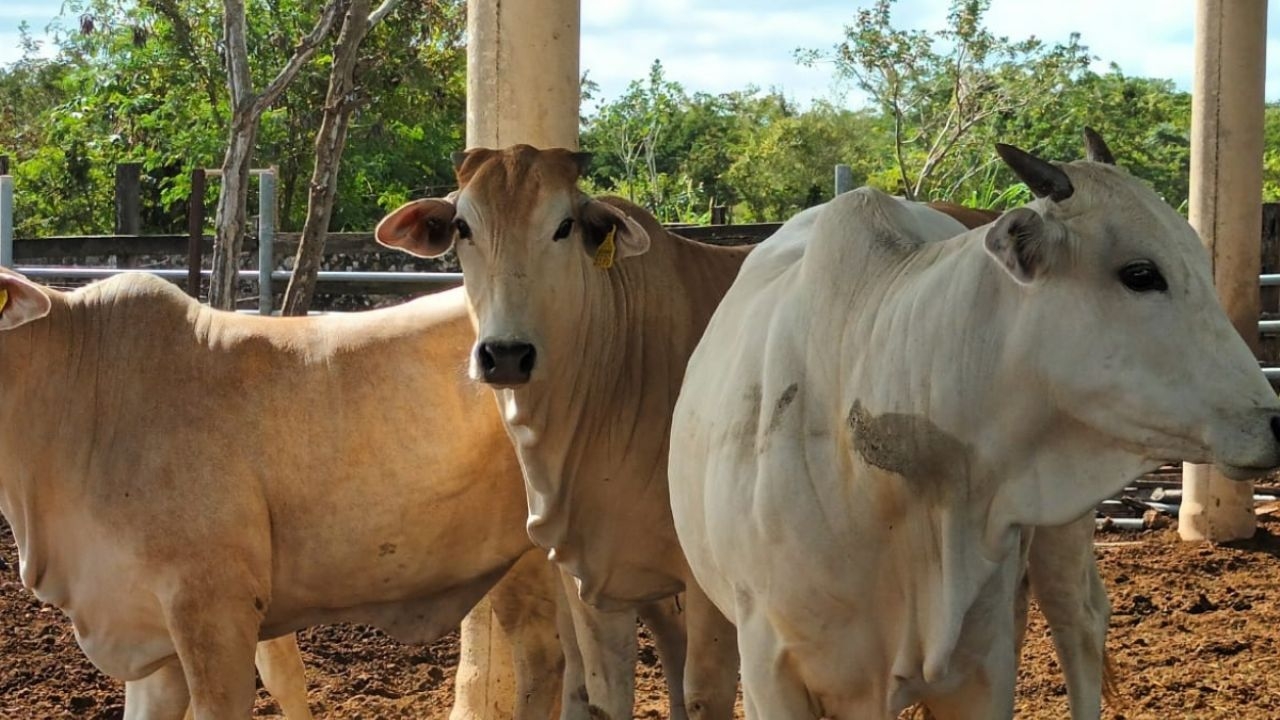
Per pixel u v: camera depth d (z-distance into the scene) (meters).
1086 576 4.21
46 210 20.03
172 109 18.92
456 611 4.86
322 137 8.28
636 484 4.33
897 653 3.11
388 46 15.18
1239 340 2.69
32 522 4.47
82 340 4.50
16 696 5.71
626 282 4.37
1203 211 7.99
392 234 4.39
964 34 22.72
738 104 39.69
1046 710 5.41
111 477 4.39
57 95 29.11
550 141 5.06
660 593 4.43
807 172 33.12
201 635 4.37
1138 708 5.39
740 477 3.30
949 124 22.48
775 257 3.77
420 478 4.58
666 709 5.55
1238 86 7.85
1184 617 6.53
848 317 3.13
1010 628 3.21
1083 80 26.80
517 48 5.02
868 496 3.04
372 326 4.68
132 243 10.91
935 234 3.52
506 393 4.22
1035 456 2.89
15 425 4.43
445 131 20.67
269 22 18.47
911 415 2.96
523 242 4.06
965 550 2.97
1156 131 28.70
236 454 4.46
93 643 4.53
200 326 4.61
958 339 2.91
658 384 4.36
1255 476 2.64
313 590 4.64
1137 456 2.78
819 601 3.15
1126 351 2.71
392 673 6.07
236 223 8.30
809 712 3.33
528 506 4.41
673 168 33.09
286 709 5.17
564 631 4.80
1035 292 2.81
